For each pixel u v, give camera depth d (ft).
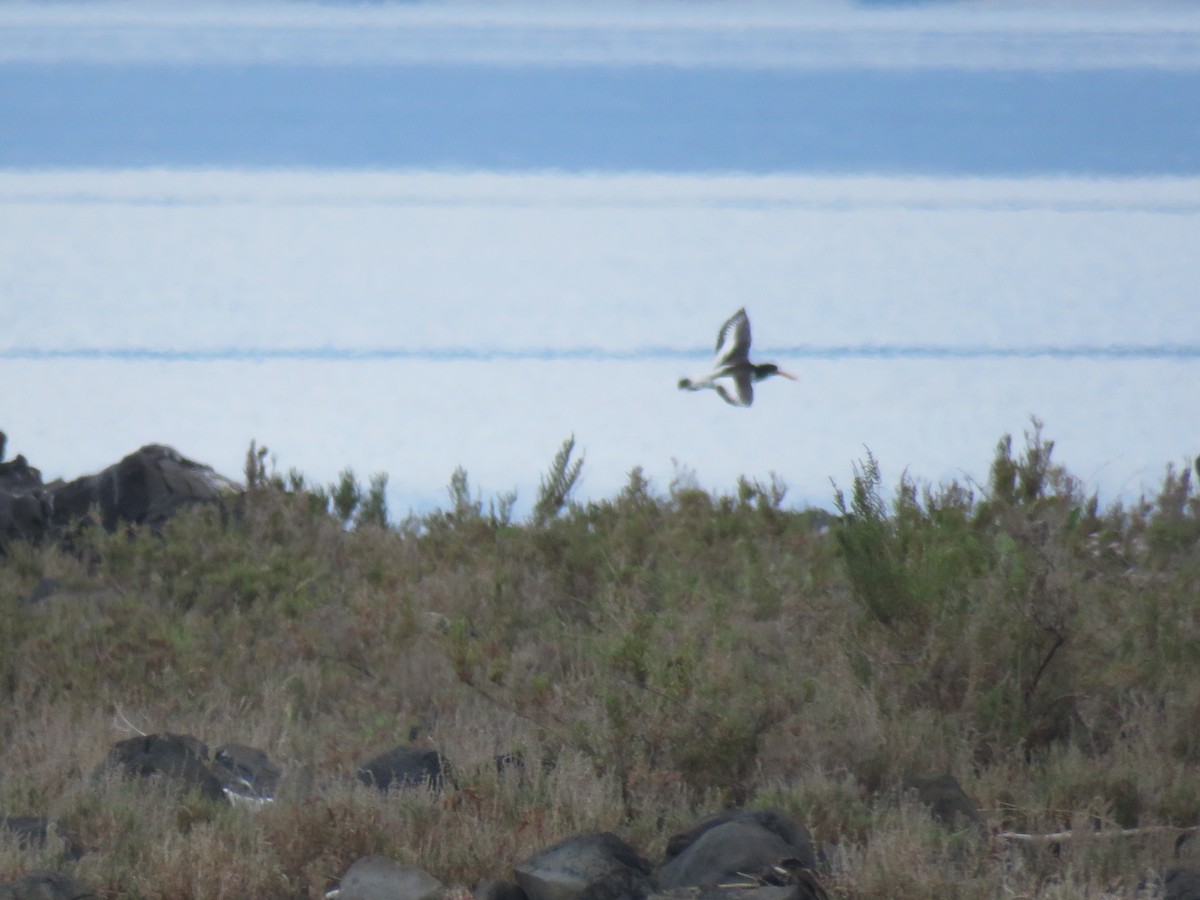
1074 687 26.45
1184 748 24.99
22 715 30.37
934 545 29.53
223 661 33.60
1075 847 20.93
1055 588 26.86
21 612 36.78
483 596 36.27
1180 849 21.31
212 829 21.43
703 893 19.71
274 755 27.94
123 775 24.57
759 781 24.52
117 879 20.59
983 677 26.73
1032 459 37.88
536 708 26.94
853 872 19.90
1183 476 37.81
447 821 22.17
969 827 21.88
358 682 32.48
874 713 26.02
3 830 21.77
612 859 20.65
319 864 20.95
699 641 30.14
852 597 31.83
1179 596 30.14
